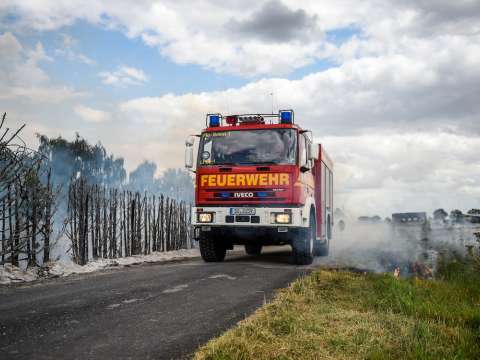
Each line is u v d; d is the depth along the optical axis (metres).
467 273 8.40
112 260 10.58
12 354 3.73
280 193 9.17
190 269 8.55
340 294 6.11
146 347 3.92
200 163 9.70
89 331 4.39
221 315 4.98
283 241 9.93
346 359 3.60
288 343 3.87
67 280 7.45
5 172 7.71
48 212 8.75
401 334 4.20
